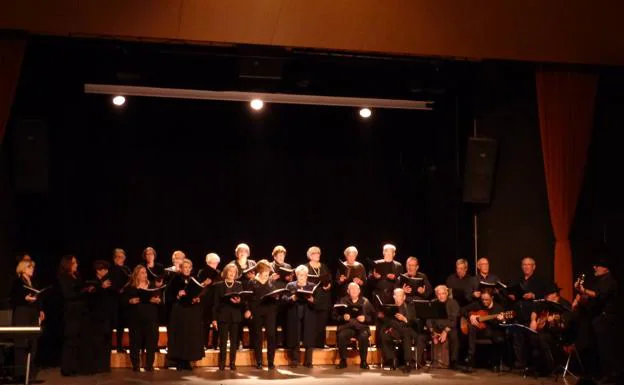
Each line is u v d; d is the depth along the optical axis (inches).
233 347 409.4
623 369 393.1
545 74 448.8
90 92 450.6
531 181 459.5
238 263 432.5
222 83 458.9
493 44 417.7
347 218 510.9
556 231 447.8
